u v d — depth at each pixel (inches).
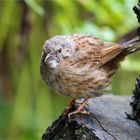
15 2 573.3
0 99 609.9
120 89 562.3
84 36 429.7
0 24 576.1
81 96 419.8
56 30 570.6
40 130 573.3
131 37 521.0
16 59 591.8
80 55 418.9
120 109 424.5
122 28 527.2
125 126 399.2
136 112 408.8
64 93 422.3
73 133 394.0
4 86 629.6
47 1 565.6
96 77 418.9
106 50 422.6
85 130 387.9
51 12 567.8
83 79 416.2
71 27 536.4
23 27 581.6
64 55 418.0
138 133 391.5
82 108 415.2
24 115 581.9
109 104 432.8
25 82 581.9
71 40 422.9
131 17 524.4
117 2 526.6
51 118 581.6
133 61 522.9
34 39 576.7
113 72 427.8
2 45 590.9
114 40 519.2
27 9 574.9
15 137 583.5
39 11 547.8
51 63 416.2
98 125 394.3
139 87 407.5
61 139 402.3
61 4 549.0
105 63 421.1
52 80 420.5
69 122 397.4
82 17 558.9
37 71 578.9
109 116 410.6
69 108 412.8
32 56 578.6
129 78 560.7
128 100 442.3
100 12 536.4
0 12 577.6
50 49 418.6
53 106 589.9
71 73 415.2
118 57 424.5
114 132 388.2
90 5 537.6
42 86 581.3
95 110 418.9
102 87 423.5
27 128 578.6
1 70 625.6
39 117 581.3
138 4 395.2
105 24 540.1
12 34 586.2
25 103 583.8
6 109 603.2
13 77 603.2
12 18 578.6
